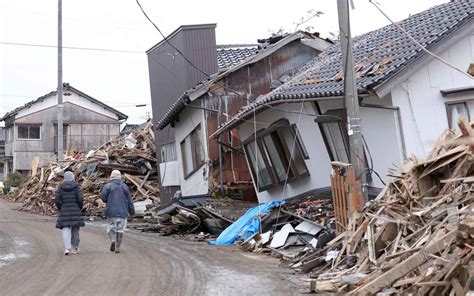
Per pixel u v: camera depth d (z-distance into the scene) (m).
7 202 28.69
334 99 10.88
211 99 16.86
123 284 7.10
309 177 12.78
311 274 7.80
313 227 10.12
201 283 7.20
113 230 10.05
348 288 6.47
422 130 10.04
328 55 16.12
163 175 20.88
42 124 40.00
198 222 14.25
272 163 14.04
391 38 12.58
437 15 12.37
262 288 6.89
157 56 21.14
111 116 42.31
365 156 10.68
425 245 5.99
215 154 16.59
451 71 10.29
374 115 10.48
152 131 25.34
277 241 10.22
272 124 13.69
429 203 7.45
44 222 17.41
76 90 41.31
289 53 17.98
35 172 29.17
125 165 23.11
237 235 11.61
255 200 16.45
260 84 17.44
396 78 9.76
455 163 7.46
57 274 7.79
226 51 20.73
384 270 6.29
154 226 15.79
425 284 5.24
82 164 23.48
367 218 7.94
